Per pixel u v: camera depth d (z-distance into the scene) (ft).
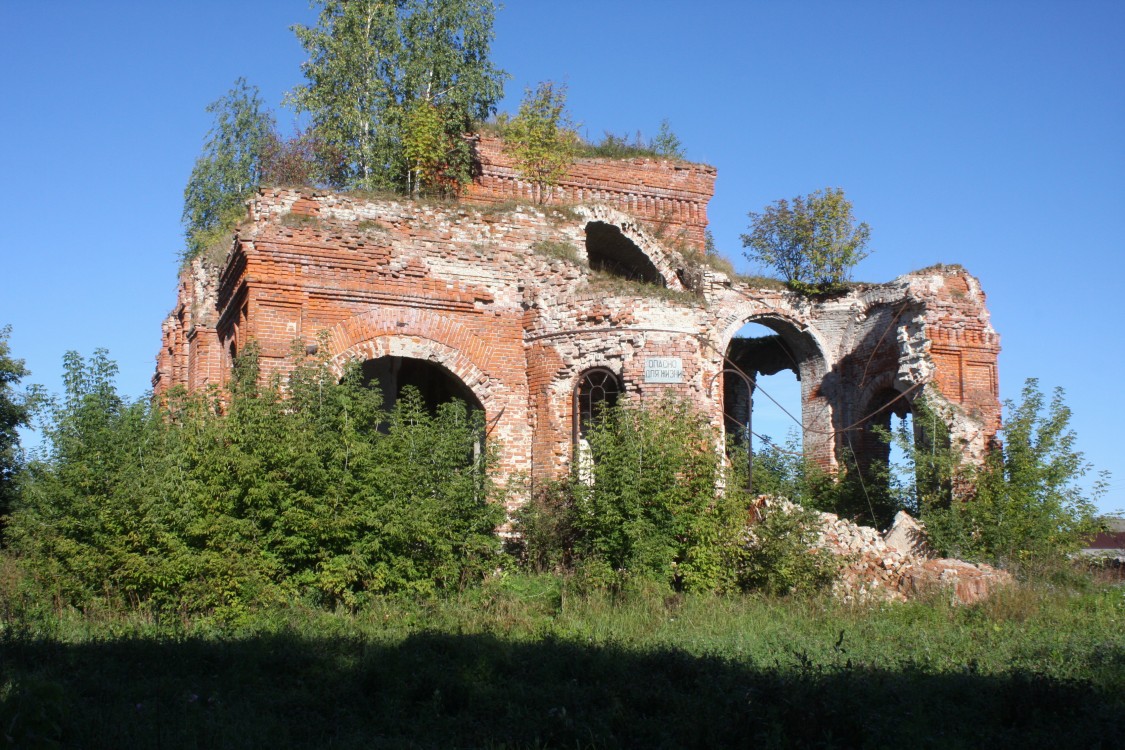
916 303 82.74
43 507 56.39
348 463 53.31
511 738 30.71
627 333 68.59
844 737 29.58
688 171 105.50
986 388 83.15
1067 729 31.09
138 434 52.95
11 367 111.24
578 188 100.78
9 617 48.96
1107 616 51.47
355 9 105.29
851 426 84.99
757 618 50.78
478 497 57.06
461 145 96.94
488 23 107.76
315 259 66.49
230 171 128.47
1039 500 70.23
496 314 71.97
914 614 52.21
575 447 69.36
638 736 31.01
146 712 32.14
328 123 105.81
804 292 90.84
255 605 49.39
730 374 98.94
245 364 56.08
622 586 55.52
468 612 51.24
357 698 35.14
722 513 59.21
